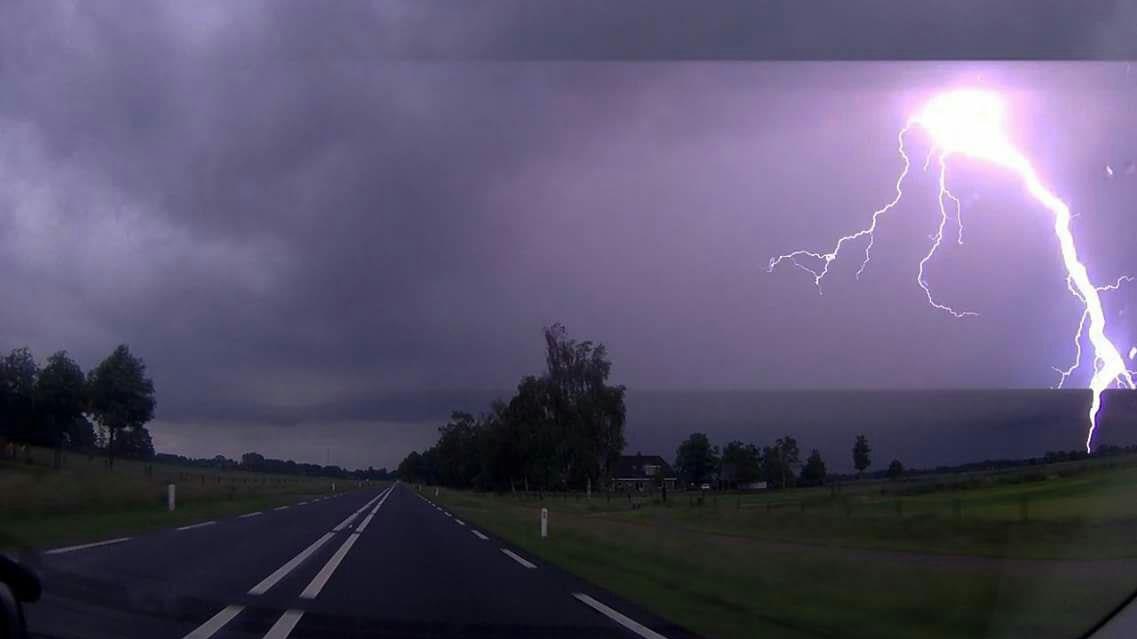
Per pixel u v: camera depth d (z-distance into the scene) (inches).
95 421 1828.2
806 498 1813.5
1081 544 660.7
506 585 650.2
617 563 831.7
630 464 5152.6
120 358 1846.7
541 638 445.1
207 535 1015.6
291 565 730.2
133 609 476.4
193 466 3885.3
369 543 992.9
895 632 474.3
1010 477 1225.4
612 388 3511.3
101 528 1031.0
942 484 1423.5
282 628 443.5
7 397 1684.3
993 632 438.3
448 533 1211.9
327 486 4879.4
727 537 1042.7
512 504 2780.5
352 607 517.0
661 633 467.5
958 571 607.8
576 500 3056.1
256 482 3479.3
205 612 481.7
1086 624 408.2
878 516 1066.7
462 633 450.9
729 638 459.2
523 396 3582.7
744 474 3543.3
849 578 631.2
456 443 5684.1
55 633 396.8
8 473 1387.8
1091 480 785.6
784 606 557.0
